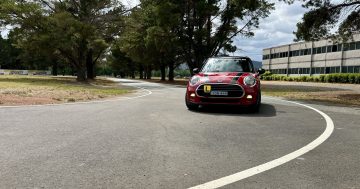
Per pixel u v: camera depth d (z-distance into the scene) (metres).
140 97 13.98
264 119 7.80
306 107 10.88
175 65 57.38
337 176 3.64
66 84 24.86
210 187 3.25
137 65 82.75
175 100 12.45
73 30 30.03
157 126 6.55
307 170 3.84
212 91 8.69
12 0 29.58
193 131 6.10
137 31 39.84
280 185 3.33
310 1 18.09
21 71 73.75
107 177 3.49
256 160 4.23
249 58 10.59
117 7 36.19
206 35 35.25
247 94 8.62
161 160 4.15
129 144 4.96
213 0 35.06
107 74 146.75
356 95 17.94
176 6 34.81
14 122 6.61
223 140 5.38
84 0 34.00
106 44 33.16
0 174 3.51
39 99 11.14
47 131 5.79
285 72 77.06
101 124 6.63
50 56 33.78
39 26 30.75
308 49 68.25
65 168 3.75
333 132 6.24
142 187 3.23
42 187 3.17
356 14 17.84
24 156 4.19
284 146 5.03
